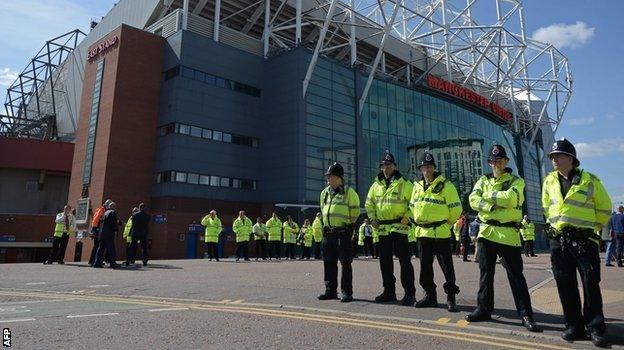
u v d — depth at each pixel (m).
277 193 37.44
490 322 5.55
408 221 7.11
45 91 62.38
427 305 6.62
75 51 54.69
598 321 4.59
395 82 48.03
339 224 7.43
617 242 16.20
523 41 60.25
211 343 4.43
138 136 34.12
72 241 34.66
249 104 39.16
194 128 34.91
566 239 4.84
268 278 11.10
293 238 24.23
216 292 8.28
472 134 56.53
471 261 20.70
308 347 4.31
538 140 75.56
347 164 40.75
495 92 56.91
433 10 53.44
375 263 18.81
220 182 36.00
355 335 4.81
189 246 32.94
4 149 42.00
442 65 59.56
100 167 33.06
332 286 7.44
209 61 36.53
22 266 14.67
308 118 38.09
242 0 41.06
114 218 14.70
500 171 5.82
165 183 33.09
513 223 5.62
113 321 5.42
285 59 39.41
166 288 8.87
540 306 6.98
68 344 4.28
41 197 43.78
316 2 44.28
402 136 47.03
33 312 5.98
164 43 36.56
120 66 34.03
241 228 20.94
